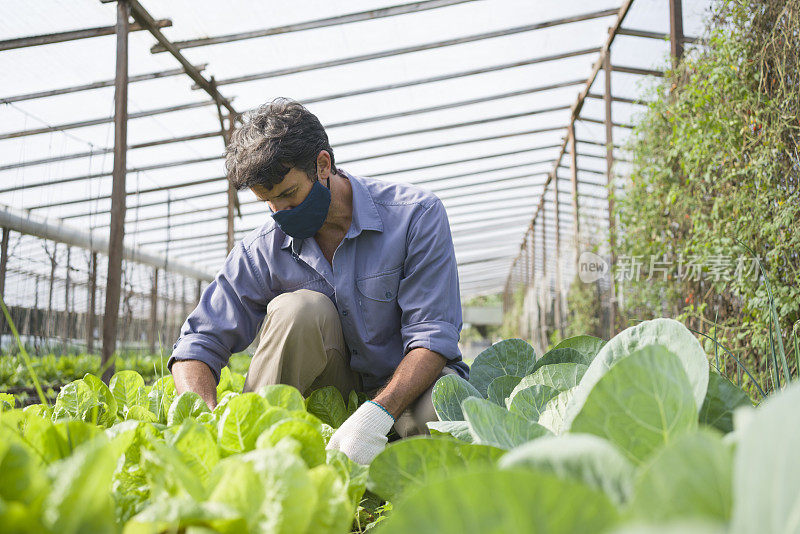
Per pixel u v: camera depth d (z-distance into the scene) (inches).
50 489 13.4
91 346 285.6
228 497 15.6
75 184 275.3
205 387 51.0
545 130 327.6
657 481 11.6
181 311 443.8
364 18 196.2
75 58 192.1
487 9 207.5
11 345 246.1
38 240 306.8
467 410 21.7
